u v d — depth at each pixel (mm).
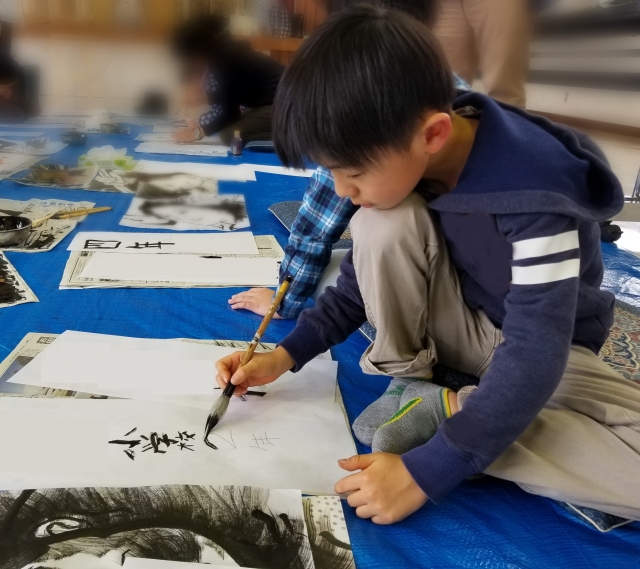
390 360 854
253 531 584
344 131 604
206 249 1354
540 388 624
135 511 588
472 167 696
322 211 1042
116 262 1239
